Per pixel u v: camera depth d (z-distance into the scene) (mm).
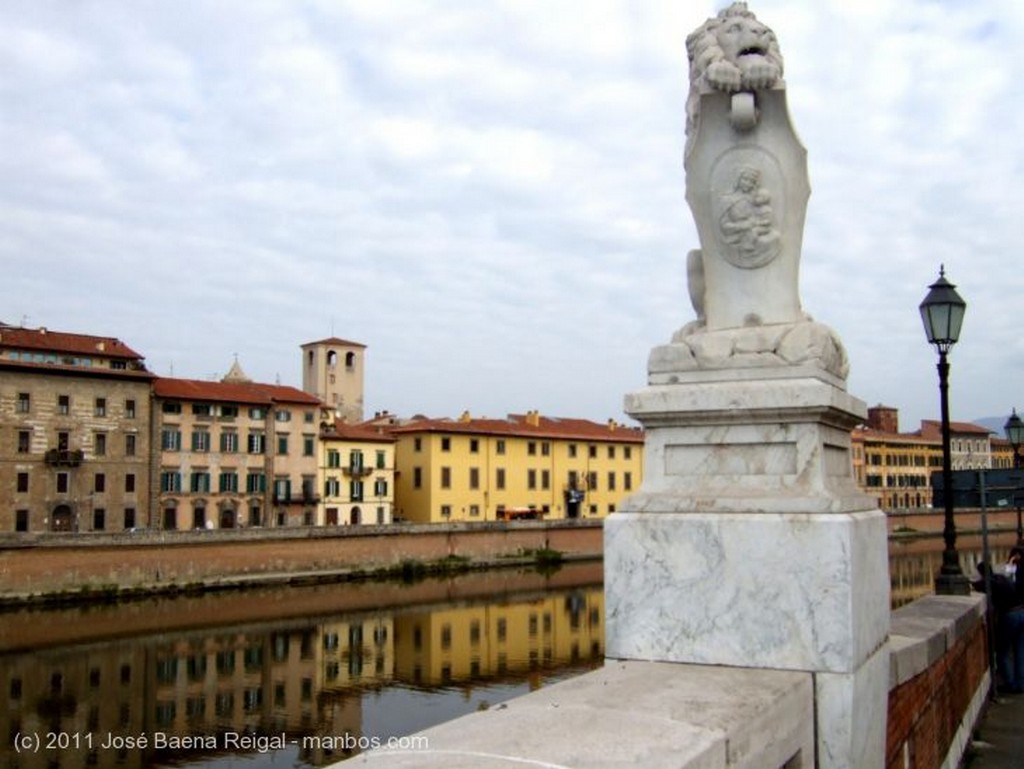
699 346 5227
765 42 5227
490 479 89938
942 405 11680
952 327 11594
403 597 58594
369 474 83125
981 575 12578
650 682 4156
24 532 55000
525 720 3324
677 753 2922
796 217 5297
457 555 74625
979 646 10250
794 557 4562
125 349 70562
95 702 32344
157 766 25453
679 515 4867
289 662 39344
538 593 61406
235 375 105438
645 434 5246
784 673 4441
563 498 95625
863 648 4672
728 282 5398
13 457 62500
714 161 5387
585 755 2863
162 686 34781
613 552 5004
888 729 5371
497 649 43062
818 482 4746
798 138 5250
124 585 55969
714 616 4707
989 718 10062
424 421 92000
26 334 66500
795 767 4164
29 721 29844
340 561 67250
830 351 5121
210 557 60156
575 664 40000
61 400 65062
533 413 99125
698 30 5480
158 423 70500
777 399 4809
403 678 36969
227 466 74125
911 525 98125
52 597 53125
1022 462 19016
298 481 78438
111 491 67000
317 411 80125
